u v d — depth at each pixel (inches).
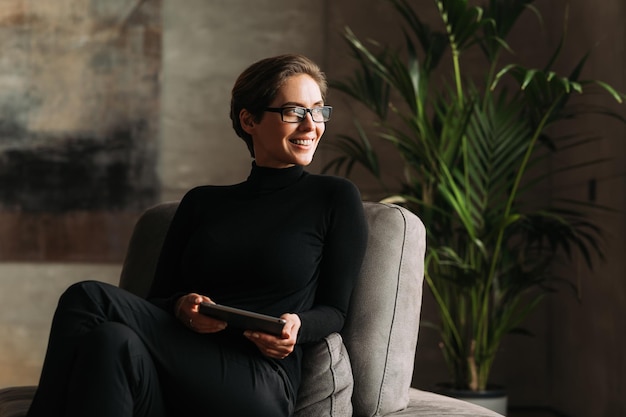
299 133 96.7
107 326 79.7
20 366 210.1
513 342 213.2
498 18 166.1
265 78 96.6
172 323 86.3
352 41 187.5
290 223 94.7
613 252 172.4
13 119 210.8
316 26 215.5
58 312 83.7
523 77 149.3
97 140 211.6
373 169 182.1
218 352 86.8
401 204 181.8
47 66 211.3
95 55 212.2
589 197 185.6
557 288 207.2
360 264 96.2
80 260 211.0
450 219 171.0
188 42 214.2
